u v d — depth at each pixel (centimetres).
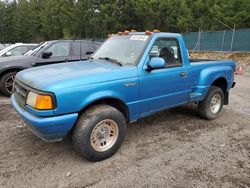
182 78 498
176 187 335
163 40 470
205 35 2233
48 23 5312
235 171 376
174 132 513
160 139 478
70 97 349
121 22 3819
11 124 534
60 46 832
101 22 4022
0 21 6128
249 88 1003
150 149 436
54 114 342
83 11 4422
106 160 397
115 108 404
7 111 624
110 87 387
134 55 443
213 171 374
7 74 755
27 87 367
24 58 775
